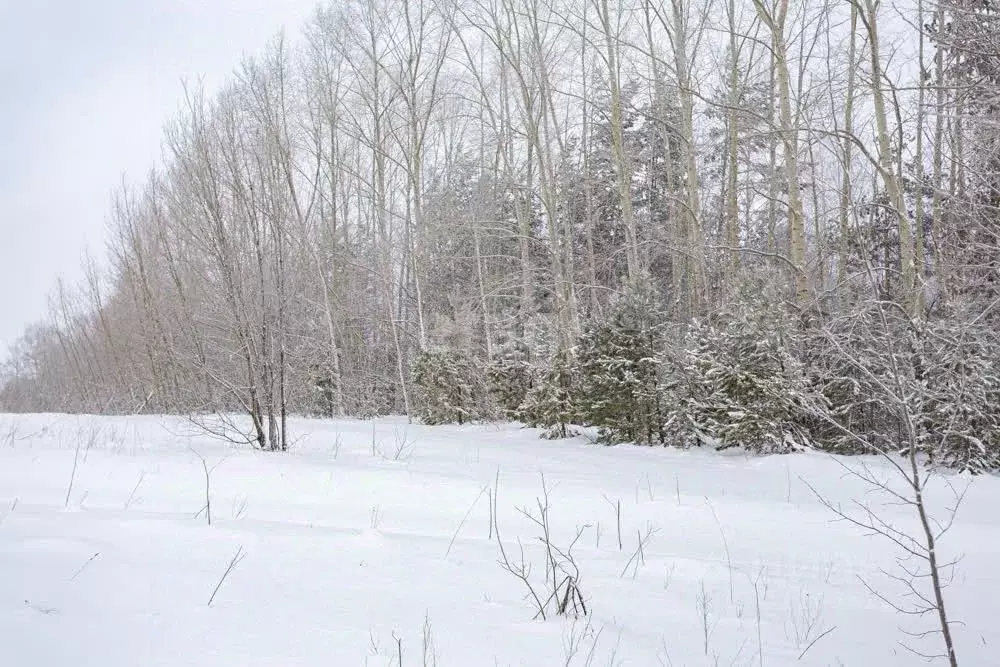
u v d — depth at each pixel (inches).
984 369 382.0
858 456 444.1
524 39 803.4
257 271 388.5
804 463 401.7
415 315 1036.5
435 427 708.7
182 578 128.6
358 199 1153.4
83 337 1146.7
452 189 1125.7
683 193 871.7
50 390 1237.7
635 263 671.1
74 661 89.4
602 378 537.0
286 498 237.5
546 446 505.0
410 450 419.5
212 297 415.2
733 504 275.9
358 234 1123.9
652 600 151.6
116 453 310.8
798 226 540.4
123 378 882.8
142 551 144.3
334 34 923.4
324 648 103.4
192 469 273.6
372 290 1080.8
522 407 695.1
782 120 558.6
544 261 1053.8
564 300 722.2
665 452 483.2
